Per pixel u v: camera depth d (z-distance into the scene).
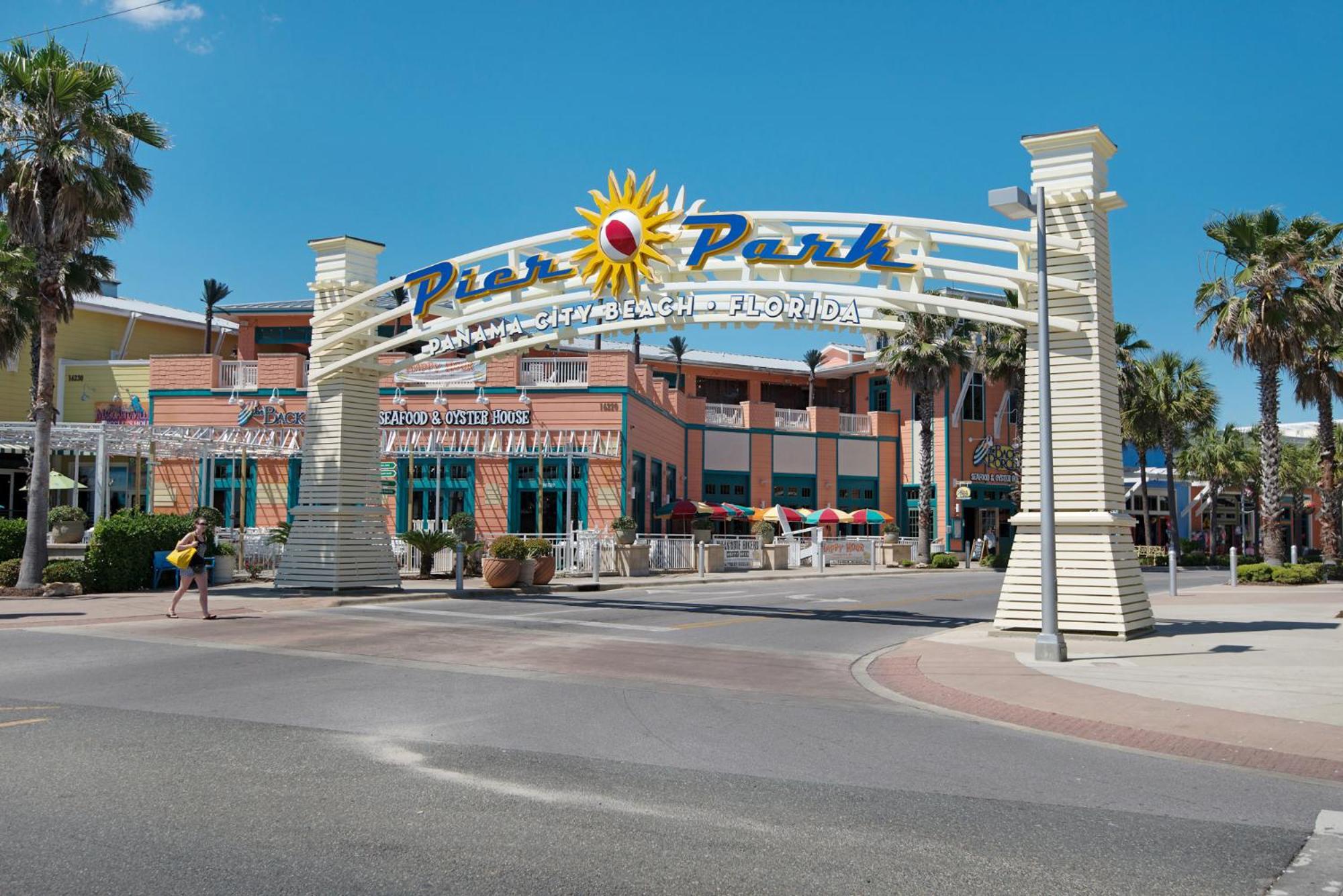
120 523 23.16
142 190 23.27
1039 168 16.05
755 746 8.16
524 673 12.05
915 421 51.38
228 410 39.38
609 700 10.22
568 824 5.83
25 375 41.88
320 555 22.72
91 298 44.94
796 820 6.01
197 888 4.73
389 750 7.74
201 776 6.86
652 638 15.83
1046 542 13.13
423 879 4.91
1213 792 6.88
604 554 32.12
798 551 40.41
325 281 23.23
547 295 19.33
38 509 22.11
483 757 7.54
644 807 6.24
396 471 37.69
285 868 5.03
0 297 29.86
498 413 37.09
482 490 37.03
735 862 5.21
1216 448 52.06
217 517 30.67
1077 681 11.35
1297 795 6.83
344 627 16.67
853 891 4.82
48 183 22.16
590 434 36.59
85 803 6.16
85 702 9.69
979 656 13.56
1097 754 8.11
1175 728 8.85
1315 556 47.94
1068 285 15.48
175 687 10.66
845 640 16.08
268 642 14.59
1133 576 15.82
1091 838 5.74
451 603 21.61
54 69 21.25
